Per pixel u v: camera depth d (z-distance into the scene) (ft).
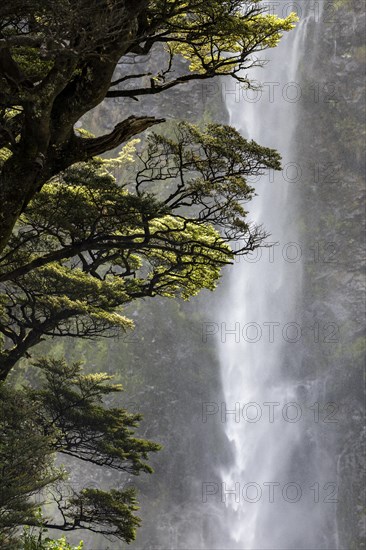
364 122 334.85
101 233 73.87
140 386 304.50
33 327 93.56
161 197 303.48
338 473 308.19
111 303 89.76
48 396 101.81
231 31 59.36
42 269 85.25
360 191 331.36
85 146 60.03
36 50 54.44
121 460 103.50
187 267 84.69
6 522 62.13
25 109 51.83
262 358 327.67
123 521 98.73
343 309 323.78
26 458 66.18
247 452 316.60
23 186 54.29
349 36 341.41
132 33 51.88
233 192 72.84
